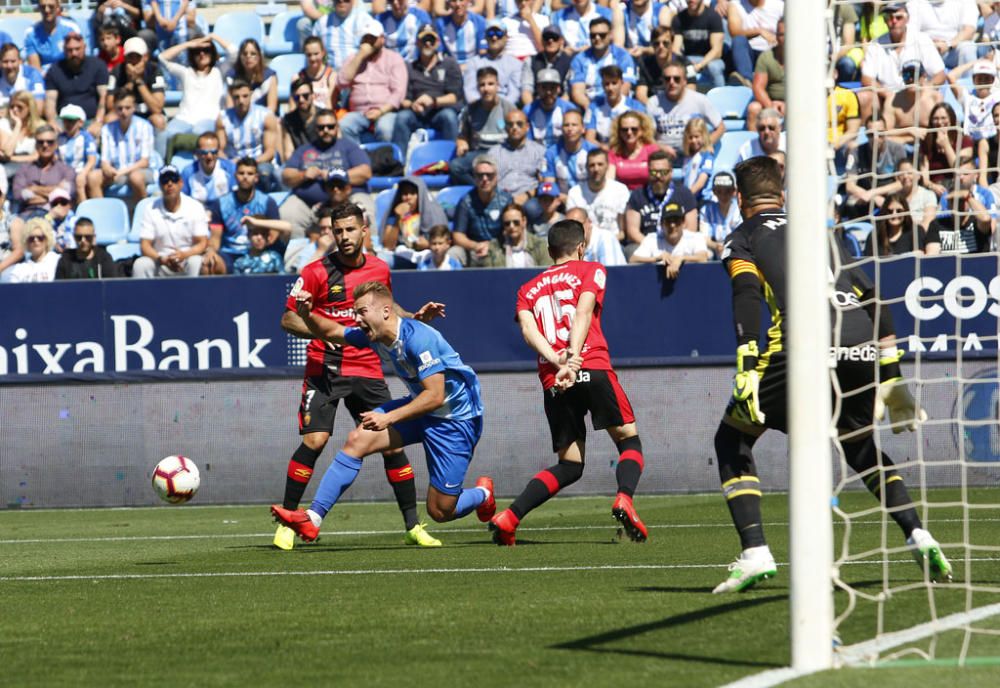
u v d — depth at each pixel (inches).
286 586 751.7
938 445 1418.6
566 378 883.4
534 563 842.8
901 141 1449.3
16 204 1824.6
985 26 1604.3
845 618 553.9
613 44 1899.6
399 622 592.1
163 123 1969.7
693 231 1583.4
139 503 1526.8
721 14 1943.9
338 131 1766.7
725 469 658.8
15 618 647.1
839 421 652.7
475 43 1985.7
